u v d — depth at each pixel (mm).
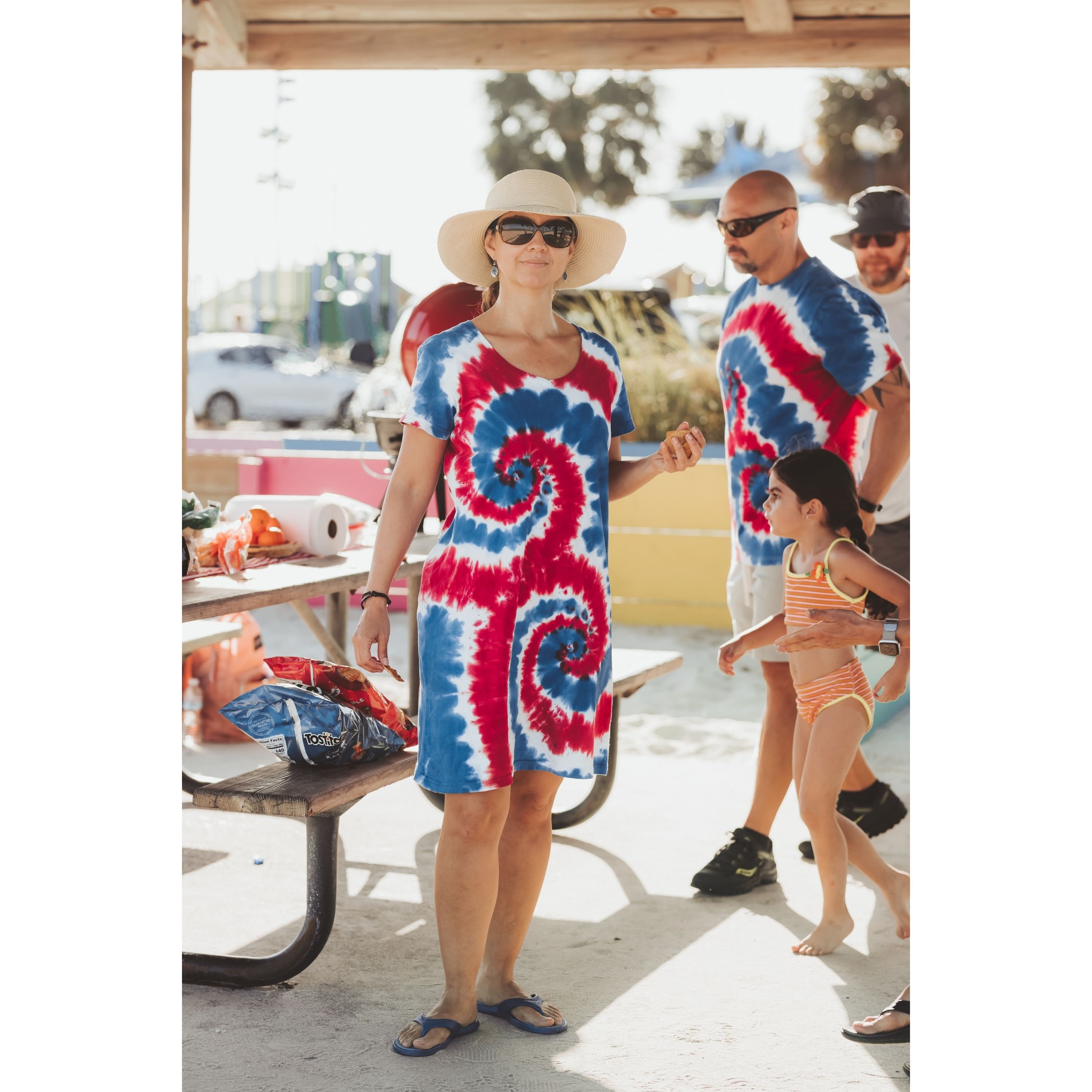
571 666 3045
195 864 4406
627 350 16281
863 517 4055
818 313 4004
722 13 6566
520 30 6793
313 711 3391
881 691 3172
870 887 4230
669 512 10023
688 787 5523
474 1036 3084
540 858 3188
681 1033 3102
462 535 2969
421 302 4570
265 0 6645
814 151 27078
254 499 4914
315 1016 3199
